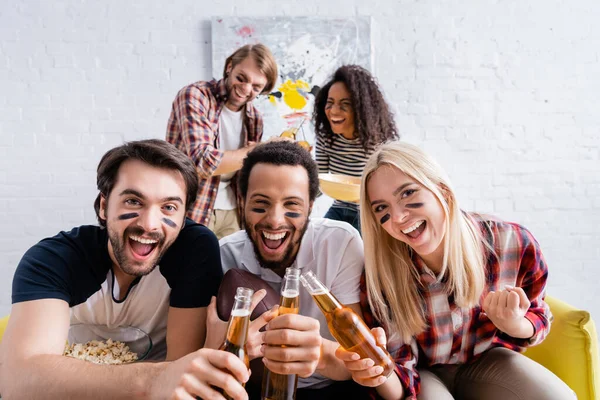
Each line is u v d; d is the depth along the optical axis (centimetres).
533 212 280
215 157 204
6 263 254
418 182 110
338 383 121
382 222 114
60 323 102
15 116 253
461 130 275
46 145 255
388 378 106
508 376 118
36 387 87
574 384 126
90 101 256
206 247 117
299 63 262
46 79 253
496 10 273
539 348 135
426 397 112
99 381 84
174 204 108
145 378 82
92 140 257
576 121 280
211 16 258
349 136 237
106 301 116
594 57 279
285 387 90
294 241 118
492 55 274
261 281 113
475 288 116
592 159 281
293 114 261
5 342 98
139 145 108
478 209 278
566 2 276
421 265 119
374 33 268
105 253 115
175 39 259
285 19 260
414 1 270
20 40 251
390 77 270
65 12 253
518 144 278
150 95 259
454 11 271
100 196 114
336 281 123
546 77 277
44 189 256
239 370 78
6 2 249
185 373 78
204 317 114
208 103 217
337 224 131
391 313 119
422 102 272
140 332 113
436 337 122
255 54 217
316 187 120
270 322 89
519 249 121
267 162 115
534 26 275
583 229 282
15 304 102
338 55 264
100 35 255
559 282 282
